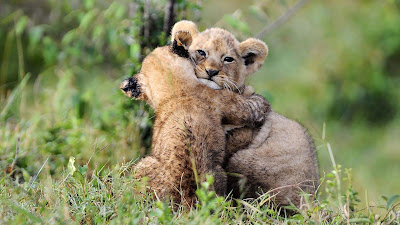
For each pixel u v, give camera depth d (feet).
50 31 58.75
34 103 50.42
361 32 77.00
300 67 75.72
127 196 29.09
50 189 30.19
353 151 67.05
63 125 42.19
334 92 73.87
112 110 41.83
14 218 27.35
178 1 41.52
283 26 78.23
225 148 32.94
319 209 30.42
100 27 46.34
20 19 53.72
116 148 38.99
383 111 74.49
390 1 70.59
